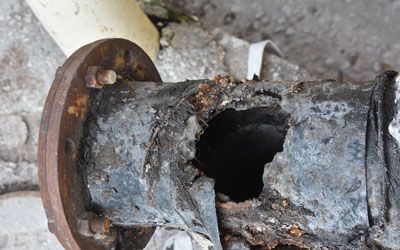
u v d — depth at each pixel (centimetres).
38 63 141
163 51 136
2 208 138
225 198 88
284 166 85
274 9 137
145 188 92
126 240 104
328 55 137
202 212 88
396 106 83
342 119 84
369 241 83
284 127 99
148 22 133
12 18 141
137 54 105
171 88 97
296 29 137
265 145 102
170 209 92
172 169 91
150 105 95
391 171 80
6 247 138
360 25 134
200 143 100
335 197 83
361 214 82
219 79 95
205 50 136
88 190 96
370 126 83
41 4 122
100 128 96
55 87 94
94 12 122
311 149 84
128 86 100
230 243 90
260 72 132
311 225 85
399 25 132
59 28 125
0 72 142
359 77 136
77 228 94
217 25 139
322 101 87
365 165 82
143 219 97
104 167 95
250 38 139
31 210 137
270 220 87
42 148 92
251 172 105
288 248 91
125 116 96
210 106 93
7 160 142
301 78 133
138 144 94
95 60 98
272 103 90
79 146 95
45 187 93
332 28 135
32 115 142
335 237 84
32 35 141
